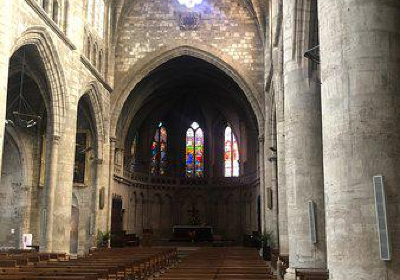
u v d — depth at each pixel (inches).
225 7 1504.7
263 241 1269.7
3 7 716.7
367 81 386.9
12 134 1272.1
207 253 1000.2
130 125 1834.4
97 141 1350.9
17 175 1305.4
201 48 1480.1
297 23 684.7
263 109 1451.8
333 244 388.8
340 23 405.1
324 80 416.8
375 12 395.5
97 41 1286.9
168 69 1716.3
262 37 1416.1
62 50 986.7
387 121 380.5
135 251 1051.9
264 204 1456.7
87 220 1352.1
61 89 989.8
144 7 1501.0
